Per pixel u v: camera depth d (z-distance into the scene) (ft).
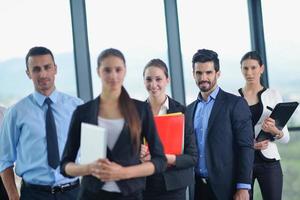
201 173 7.90
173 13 12.96
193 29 13.08
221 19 13.16
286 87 13.14
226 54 13.16
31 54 7.27
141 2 12.84
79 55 12.39
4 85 12.10
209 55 7.89
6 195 8.39
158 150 5.44
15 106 7.39
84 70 12.42
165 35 12.99
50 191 7.11
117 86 5.19
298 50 13.03
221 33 13.16
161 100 7.38
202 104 8.13
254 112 9.43
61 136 7.30
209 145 7.71
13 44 12.11
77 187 7.30
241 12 13.21
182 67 13.07
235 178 7.80
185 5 13.05
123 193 5.10
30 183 7.19
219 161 7.62
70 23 12.43
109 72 5.15
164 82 7.35
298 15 13.01
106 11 12.64
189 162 6.70
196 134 8.04
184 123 6.95
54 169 7.07
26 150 7.22
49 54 7.33
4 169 7.41
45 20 12.28
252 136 7.88
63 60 12.44
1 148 7.43
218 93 7.98
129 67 12.76
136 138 5.16
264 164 9.34
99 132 4.81
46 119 7.25
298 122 12.73
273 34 13.14
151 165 5.19
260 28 13.17
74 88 12.53
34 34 12.22
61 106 7.49
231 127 7.79
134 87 12.78
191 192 8.25
